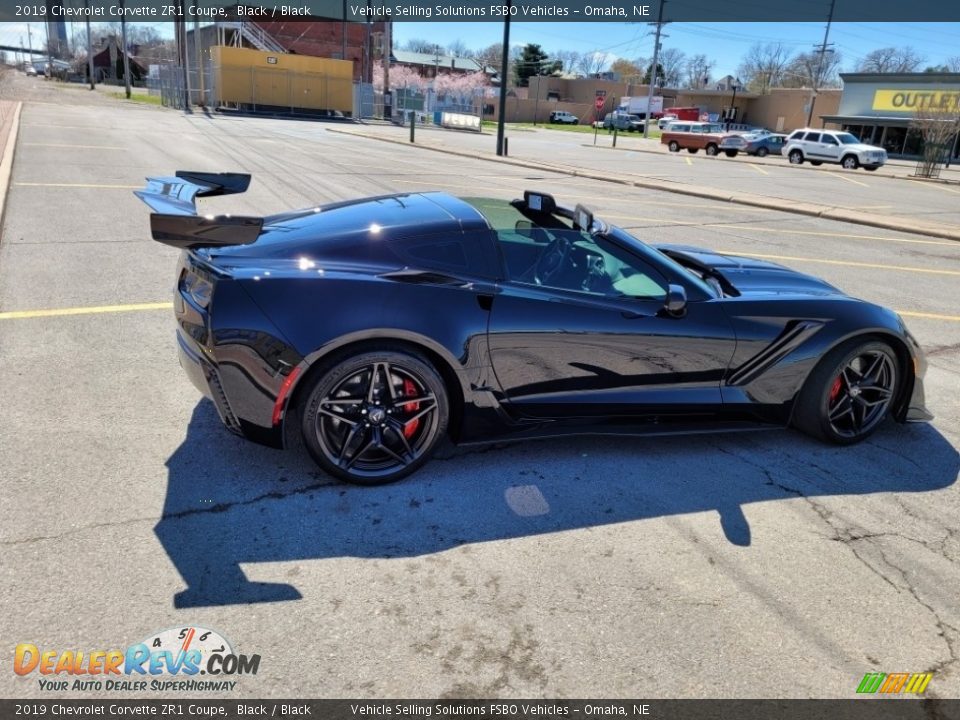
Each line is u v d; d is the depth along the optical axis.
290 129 29.69
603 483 3.46
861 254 10.16
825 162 34.28
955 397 4.86
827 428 3.93
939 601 2.74
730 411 3.80
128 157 14.60
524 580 2.72
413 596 2.59
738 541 3.05
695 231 11.14
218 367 2.96
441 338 3.16
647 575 2.79
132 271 6.44
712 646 2.44
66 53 101.38
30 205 8.91
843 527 3.21
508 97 78.00
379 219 3.41
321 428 3.12
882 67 90.25
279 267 3.06
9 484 3.08
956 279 8.80
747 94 73.00
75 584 2.52
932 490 3.58
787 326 3.77
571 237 3.55
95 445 3.46
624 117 65.00
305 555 2.78
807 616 2.61
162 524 2.89
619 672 2.31
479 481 3.41
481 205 3.69
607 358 3.51
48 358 4.46
